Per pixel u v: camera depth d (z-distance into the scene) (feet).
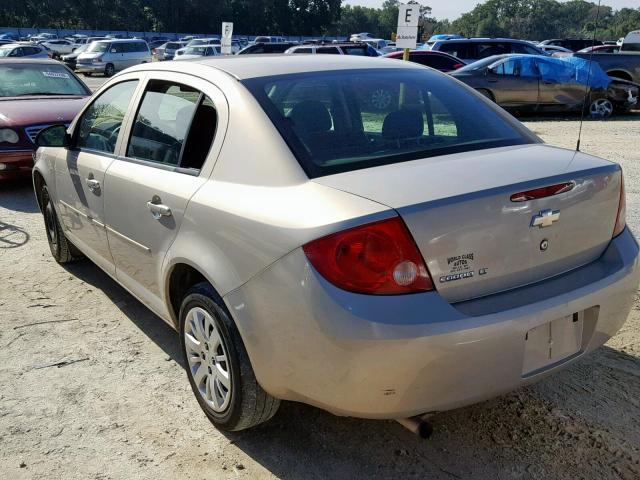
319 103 9.56
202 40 123.44
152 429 9.90
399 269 7.23
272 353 8.09
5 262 17.52
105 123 13.03
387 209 7.28
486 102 11.25
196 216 9.20
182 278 10.36
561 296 8.10
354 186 7.89
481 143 9.80
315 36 308.60
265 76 9.98
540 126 45.32
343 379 7.40
